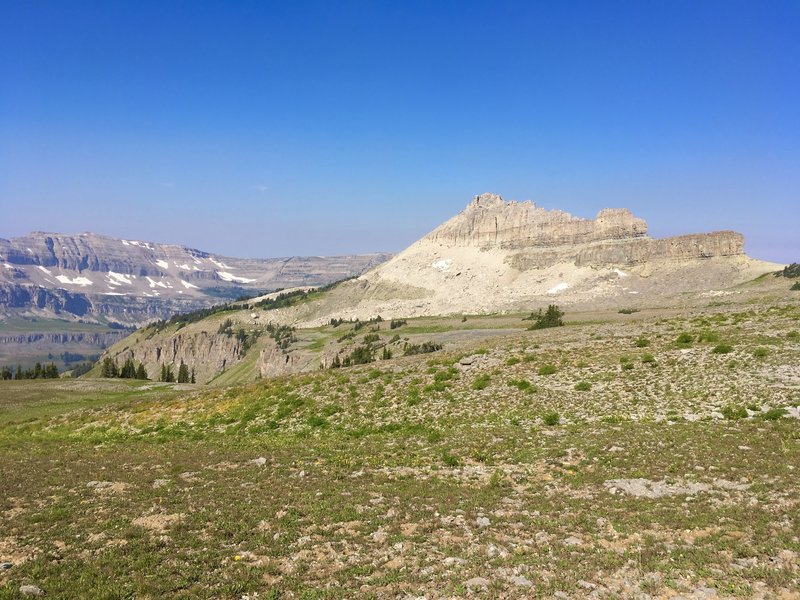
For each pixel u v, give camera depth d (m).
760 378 35.72
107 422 55.78
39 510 23.44
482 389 44.53
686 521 18.41
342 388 51.09
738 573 14.71
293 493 24.41
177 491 25.66
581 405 37.56
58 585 15.73
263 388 56.53
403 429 38.91
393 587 15.23
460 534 18.89
